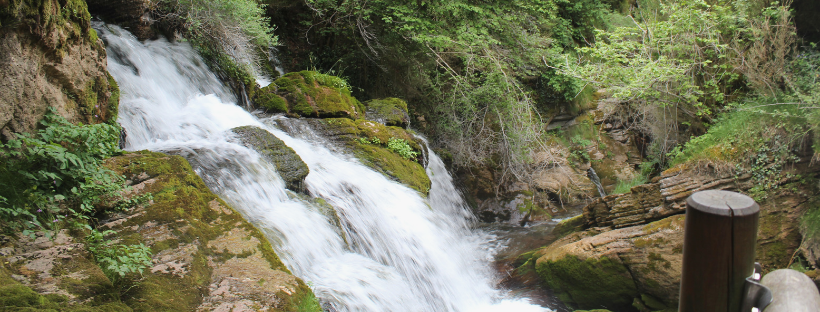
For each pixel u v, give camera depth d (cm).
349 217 638
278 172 626
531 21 1270
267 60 1098
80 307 292
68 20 486
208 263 397
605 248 721
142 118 674
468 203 1158
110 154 490
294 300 369
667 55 1078
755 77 1012
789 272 161
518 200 1180
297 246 507
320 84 941
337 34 1180
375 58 1177
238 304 347
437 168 1080
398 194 762
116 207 427
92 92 538
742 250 134
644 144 1447
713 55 1123
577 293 743
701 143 883
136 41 816
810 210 688
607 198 852
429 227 753
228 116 772
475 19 1133
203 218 450
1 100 405
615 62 1110
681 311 150
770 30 1021
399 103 1046
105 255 364
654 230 708
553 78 1385
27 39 426
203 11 877
